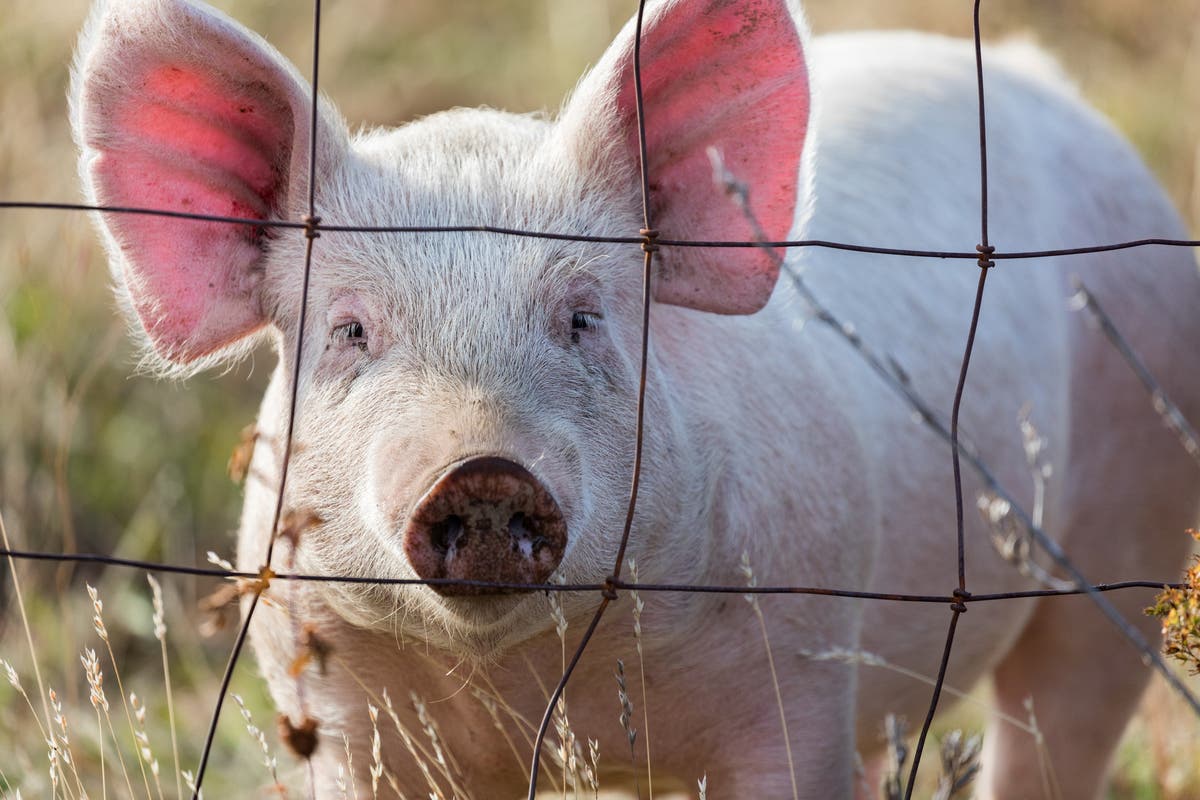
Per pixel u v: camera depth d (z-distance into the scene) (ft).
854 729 42.06
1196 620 31.76
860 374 43.70
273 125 35.35
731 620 37.17
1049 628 52.75
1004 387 48.03
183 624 62.54
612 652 36.09
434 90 97.55
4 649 58.80
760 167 36.14
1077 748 52.70
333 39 97.14
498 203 34.73
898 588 45.24
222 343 36.09
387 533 30.53
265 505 37.09
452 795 39.29
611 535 33.12
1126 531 52.95
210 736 31.09
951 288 47.60
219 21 32.96
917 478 45.14
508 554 29.37
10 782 49.65
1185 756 53.36
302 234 34.86
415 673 36.99
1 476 65.00
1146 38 100.32
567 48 101.65
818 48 55.62
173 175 35.22
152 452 69.92
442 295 32.83
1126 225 53.72
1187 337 53.88
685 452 35.37
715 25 34.60
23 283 69.72
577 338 33.53
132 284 35.27
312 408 33.55
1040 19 101.30
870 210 46.88
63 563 55.88
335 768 38.91
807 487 39.06
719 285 36.40
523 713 37.40
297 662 35.63
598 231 35.14
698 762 38.88
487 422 30.42
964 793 55.42
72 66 34.22
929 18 99.91
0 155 75.31
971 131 51.01
